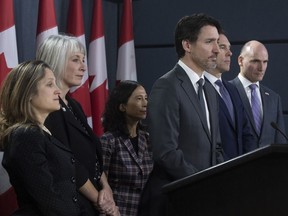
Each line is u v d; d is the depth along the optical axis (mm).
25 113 1641
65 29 3182
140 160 2248
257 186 1038
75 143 1857
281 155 1000
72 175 1662
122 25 3484
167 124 1884
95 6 3229
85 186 1840
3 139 1622
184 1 3736
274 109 2809
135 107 2264
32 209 1585
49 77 1688
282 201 1014
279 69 3557
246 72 2828
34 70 1670
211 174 1063
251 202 1047
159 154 1853
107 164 2203
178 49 2041
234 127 2490
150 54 3830
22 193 1606
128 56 3463
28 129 1592
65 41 1938
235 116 2541
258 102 2795
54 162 1614
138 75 3867
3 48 2441
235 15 3629
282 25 3543
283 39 3545
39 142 1584
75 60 1945
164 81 1967
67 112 1879
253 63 2797
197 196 1112
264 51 2812
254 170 1041
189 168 1817
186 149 1912
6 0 2469
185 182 1098
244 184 1054
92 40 3205
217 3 3662
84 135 1909
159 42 3805
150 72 3834
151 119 1918
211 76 2598
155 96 1951
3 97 1681
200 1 3699
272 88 3566
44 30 2701
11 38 2477
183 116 1915
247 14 3605
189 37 1979
